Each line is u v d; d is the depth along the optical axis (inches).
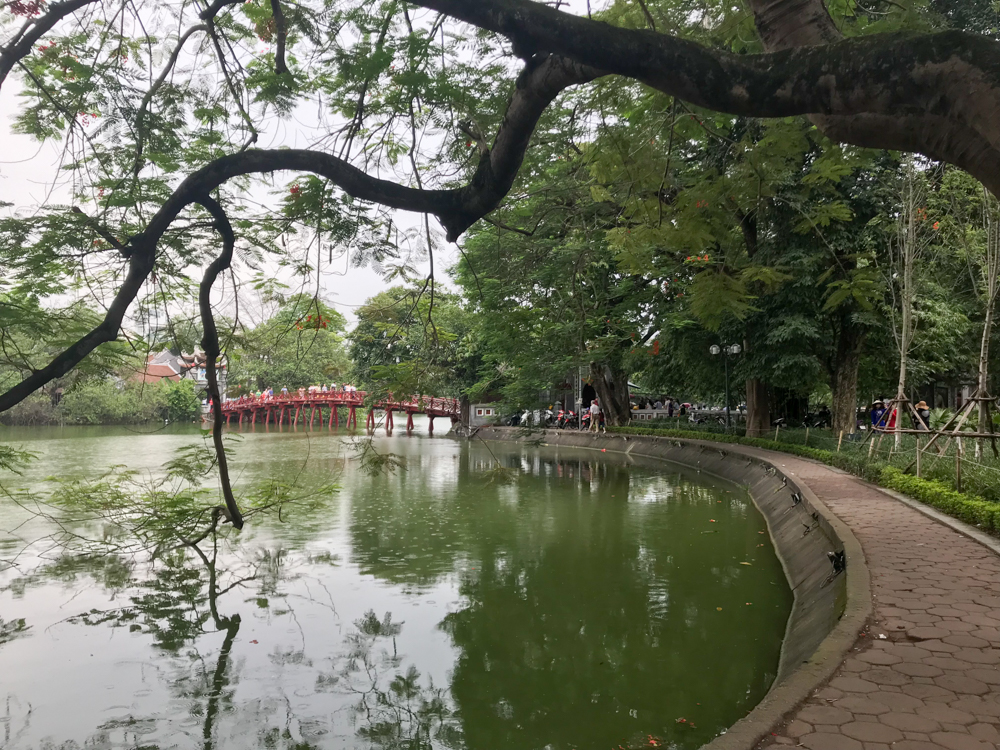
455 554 387.2
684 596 309.3
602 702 213.6
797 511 409.7
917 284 531.2
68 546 405.1
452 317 638.5
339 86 202.8
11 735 194.4
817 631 219.0
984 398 369.1
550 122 262.1
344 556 383.2
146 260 171.8
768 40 117.2
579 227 367.2
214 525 385.4
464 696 219.3
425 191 161.5
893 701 141.9
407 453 1041.5
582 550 395.5
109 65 198.4
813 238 575.5
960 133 85.0
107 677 233.3
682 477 729.0
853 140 99.7
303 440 1208.8
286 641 264.4
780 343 634.2
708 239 193.2
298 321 272.5
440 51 178.5
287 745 190.2
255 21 213.6
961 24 459.5
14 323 193.9
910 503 369.1
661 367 845.8
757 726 130.7
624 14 197.3
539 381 589.9
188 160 221.0
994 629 182.2
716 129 238.5
